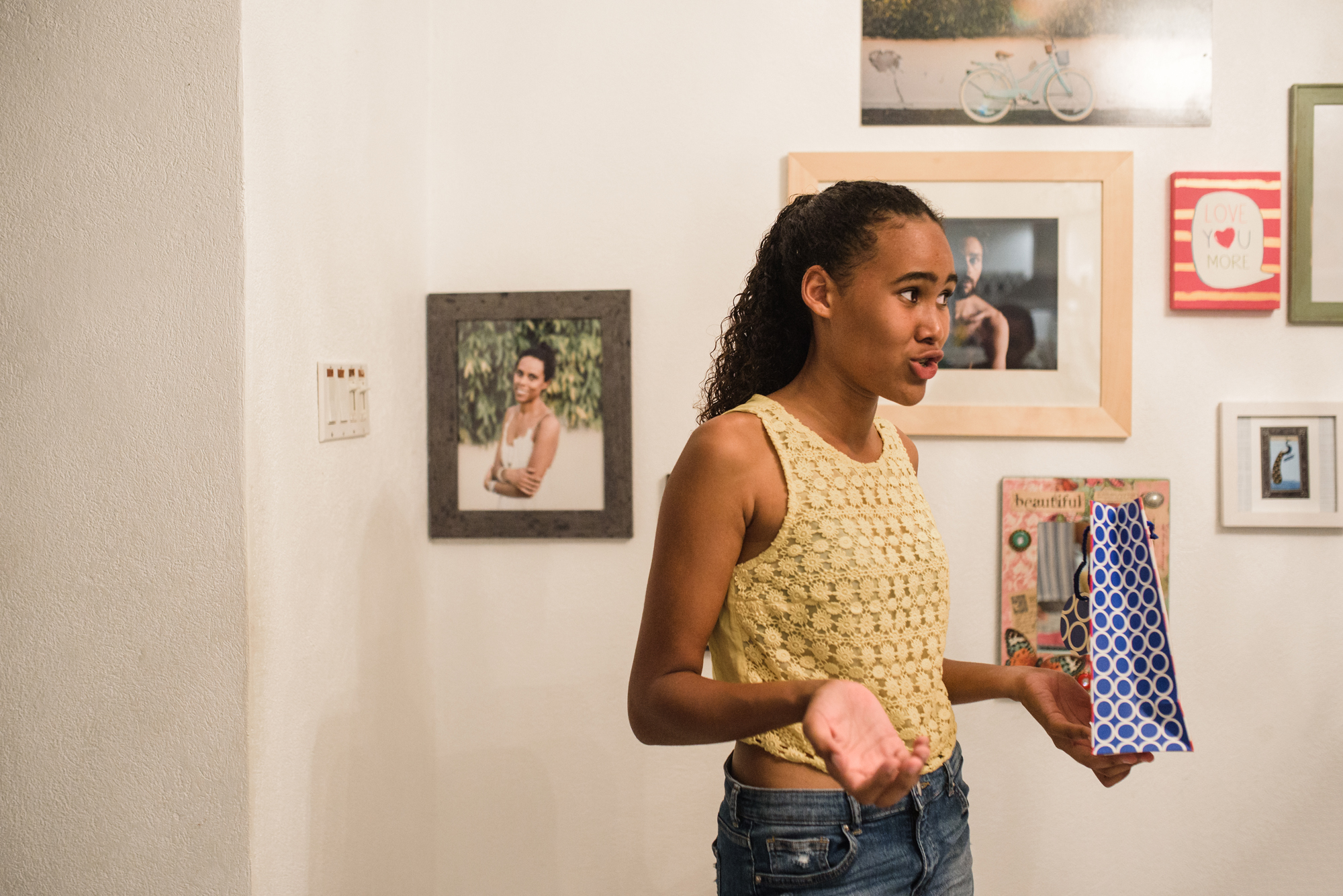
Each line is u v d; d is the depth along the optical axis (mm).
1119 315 1488
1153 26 1487
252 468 952
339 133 1179
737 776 876
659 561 827
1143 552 807
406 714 1438
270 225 988
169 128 928
